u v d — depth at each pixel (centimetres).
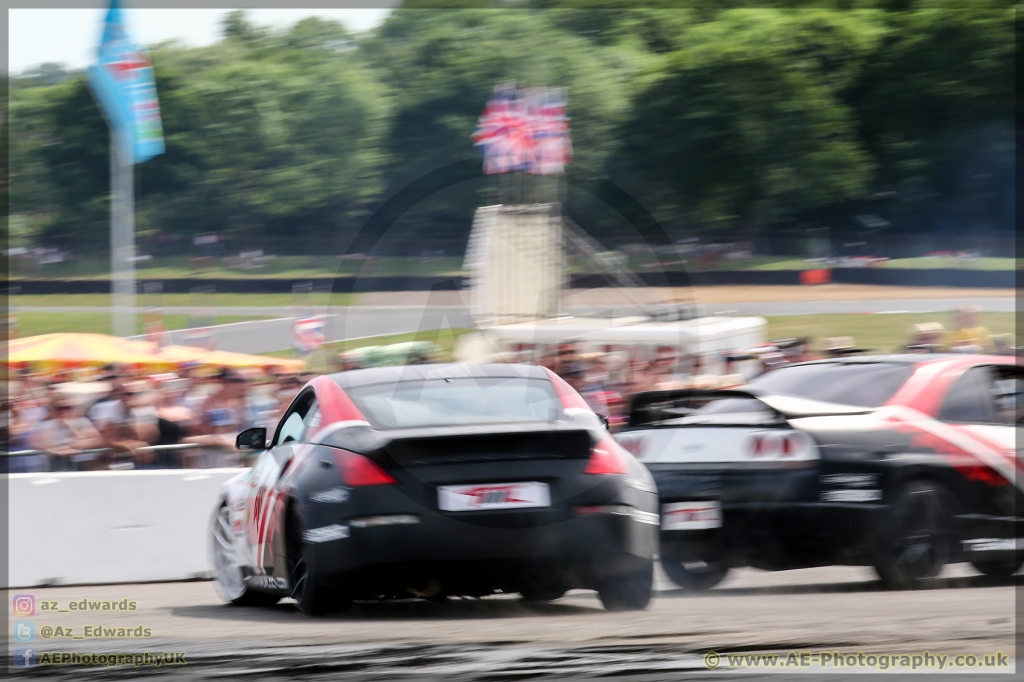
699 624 1474
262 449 1941
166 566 2550
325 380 1722
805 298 14575
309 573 1520
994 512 1945
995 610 1569
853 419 1909
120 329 11994
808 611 1595
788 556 1872
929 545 1880
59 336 5559
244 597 1928
